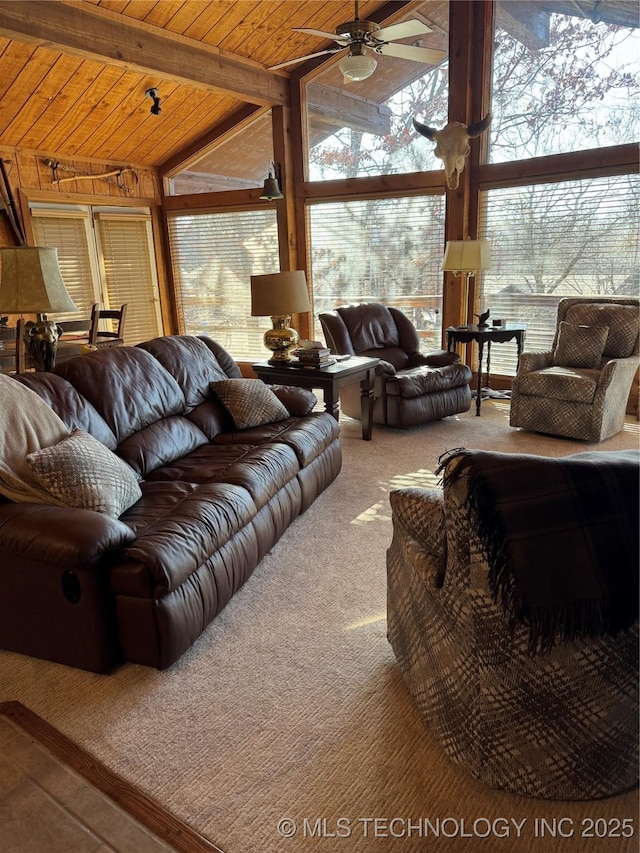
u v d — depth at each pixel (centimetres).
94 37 436
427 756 166
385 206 601
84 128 582
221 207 684
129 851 142
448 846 141
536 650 137
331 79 609
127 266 695
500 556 130
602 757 148
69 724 181
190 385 336
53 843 145
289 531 306
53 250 285
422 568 162
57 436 234
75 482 209
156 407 300
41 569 195
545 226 524
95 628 195
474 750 153
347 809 151
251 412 340
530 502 128
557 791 150
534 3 501
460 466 133
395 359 510
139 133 626
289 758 167
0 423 218
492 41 524
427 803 152
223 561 228
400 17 560
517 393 461
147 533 207
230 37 530
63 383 262
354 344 492
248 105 643
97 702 190
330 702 188
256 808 152
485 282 565
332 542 293
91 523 189
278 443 308
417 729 175
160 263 730
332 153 627
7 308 276
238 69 559
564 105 504
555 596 130
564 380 432
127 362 300
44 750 171
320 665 205
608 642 138
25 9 394
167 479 271
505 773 150
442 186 563
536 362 460
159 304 735
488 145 544
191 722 181
